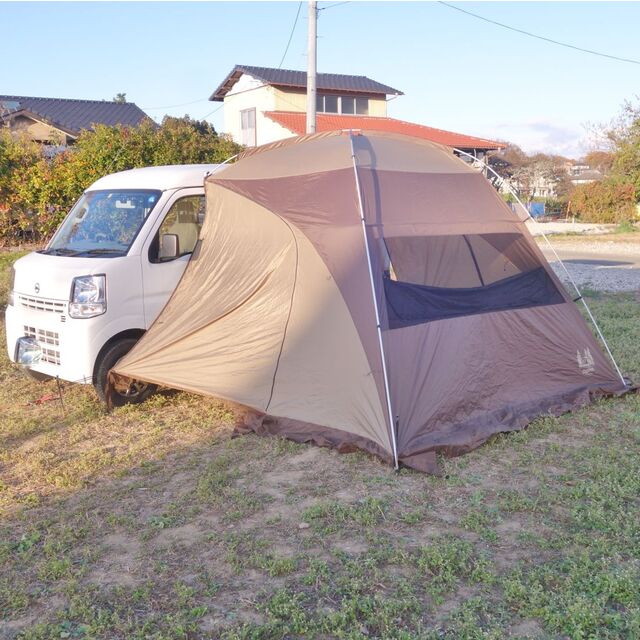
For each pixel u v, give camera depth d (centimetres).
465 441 551
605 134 3972
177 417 658
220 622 346
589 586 365
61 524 448
